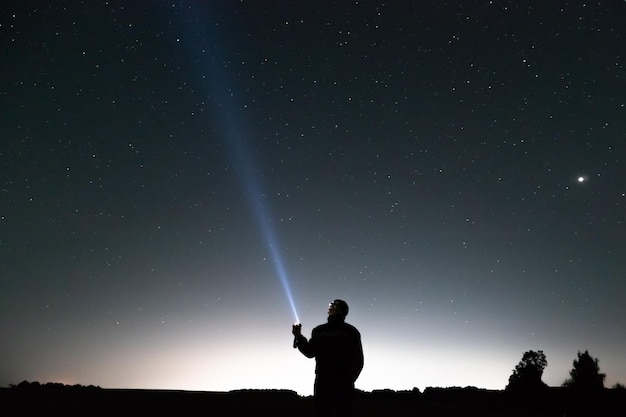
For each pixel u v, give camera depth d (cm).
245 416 708
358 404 923
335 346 483
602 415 990
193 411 730
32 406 697
